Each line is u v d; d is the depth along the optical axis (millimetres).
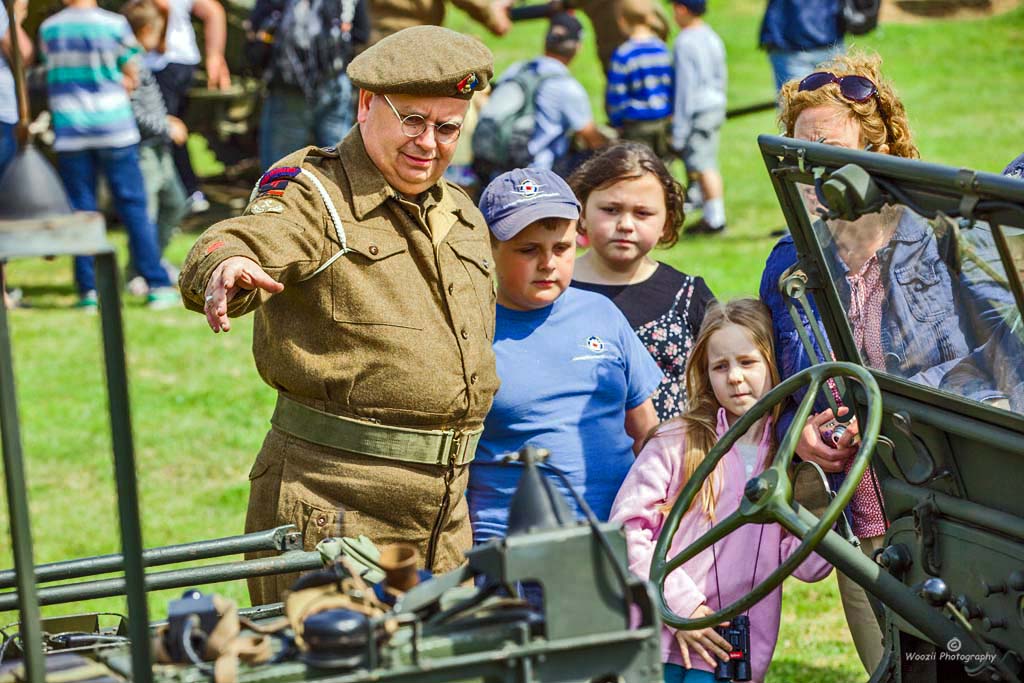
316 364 3820
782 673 5531
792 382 3623
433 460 3908
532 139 10273
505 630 2705
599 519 4395
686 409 4398
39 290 11977
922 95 18375
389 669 2639
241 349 10250
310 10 11203
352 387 3832
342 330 3807
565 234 4316
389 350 3818
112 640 3150
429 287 3918
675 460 4285
